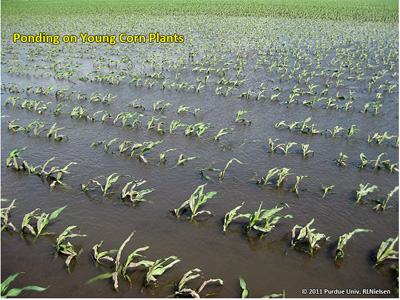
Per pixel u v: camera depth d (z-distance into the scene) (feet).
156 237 30.99
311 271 27.43
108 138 51.13
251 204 35.83
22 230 30.94
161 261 28.19
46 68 91.86
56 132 51.16
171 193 37.55
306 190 38.32
